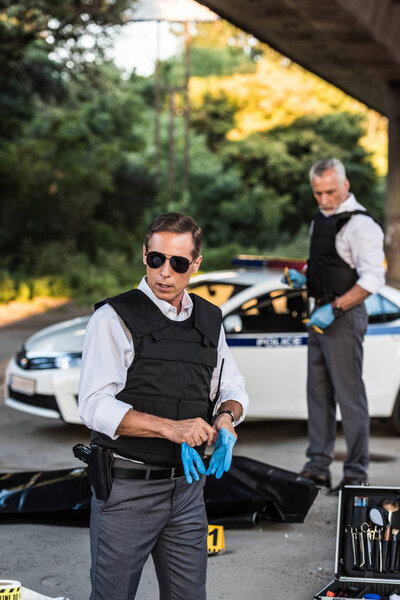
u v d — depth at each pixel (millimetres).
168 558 2799
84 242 26703
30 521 5082
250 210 41281
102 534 2682
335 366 5469
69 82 27312
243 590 4176
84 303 19375
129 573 2693
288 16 11852
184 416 2672
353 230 5375
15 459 6473
